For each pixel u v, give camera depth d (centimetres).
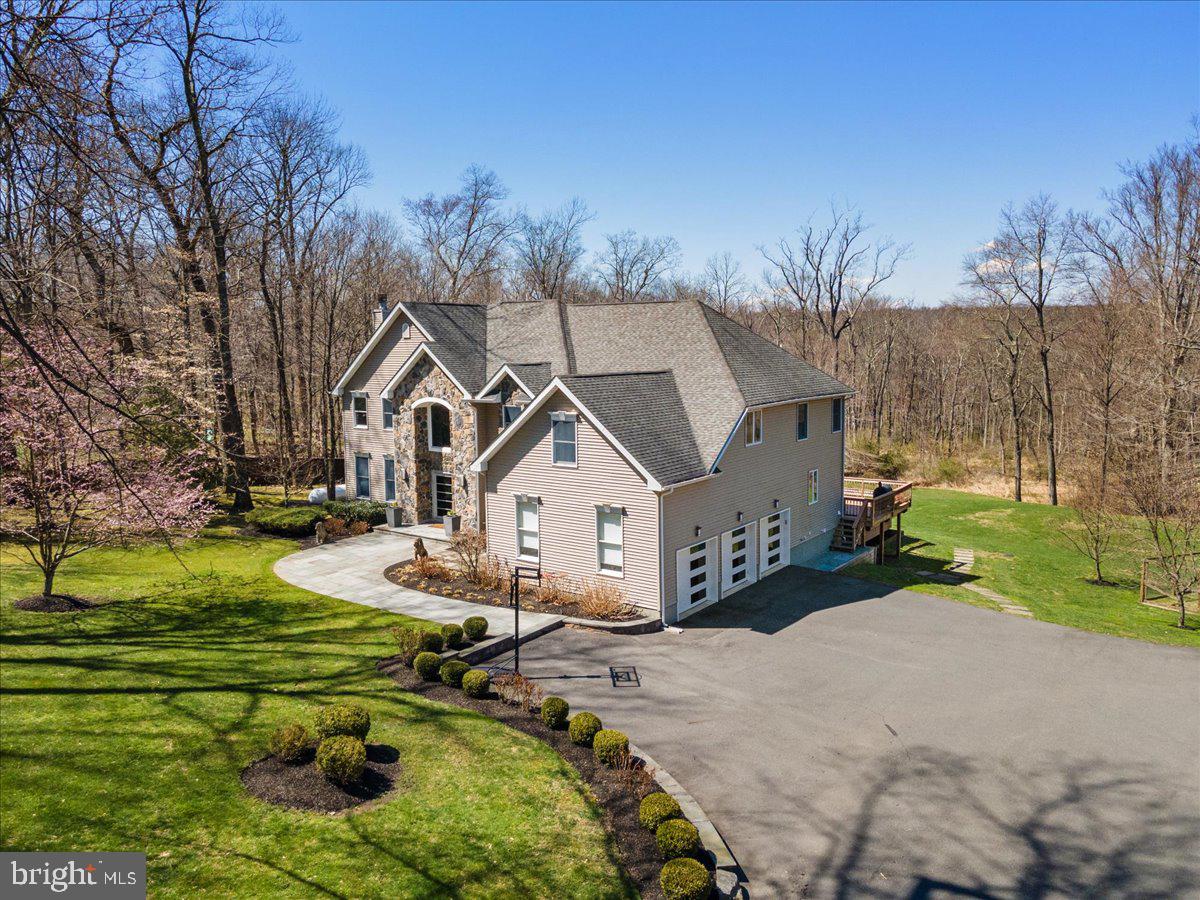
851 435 5800
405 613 2044
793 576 2669
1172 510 2855
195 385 3050
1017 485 4684
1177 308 4106
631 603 2125
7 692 1378
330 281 4662
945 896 1032
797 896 1027
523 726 1418
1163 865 1105
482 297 6925
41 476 1802
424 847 1041
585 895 979
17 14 744
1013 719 1573
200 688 1477
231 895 912
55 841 972
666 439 2234
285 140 3769
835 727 1511
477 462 2375
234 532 2931
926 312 8181
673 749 1404
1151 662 1942
